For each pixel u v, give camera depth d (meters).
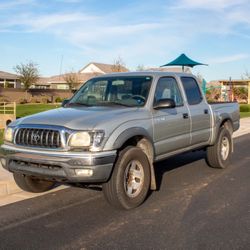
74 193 6.90
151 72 7.20
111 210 5.99
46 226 5.36
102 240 4.86
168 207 6.12
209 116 8.23
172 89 7.36
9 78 65.19
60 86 77.94
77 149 5.50
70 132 5.52
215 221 5.49
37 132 5.75
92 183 5.74
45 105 43.25
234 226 5.29
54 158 5.52
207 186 7.41
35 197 6.68
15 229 5.25
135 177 6.07
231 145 9.20
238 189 7.18
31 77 60.03
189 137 7.57
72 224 5.42
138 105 6.58
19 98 57.22
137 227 5.29
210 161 8.80
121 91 6.94
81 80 70.50
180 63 18.56
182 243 4.75
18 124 6.05
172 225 5.34
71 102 7.20
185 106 7.54
